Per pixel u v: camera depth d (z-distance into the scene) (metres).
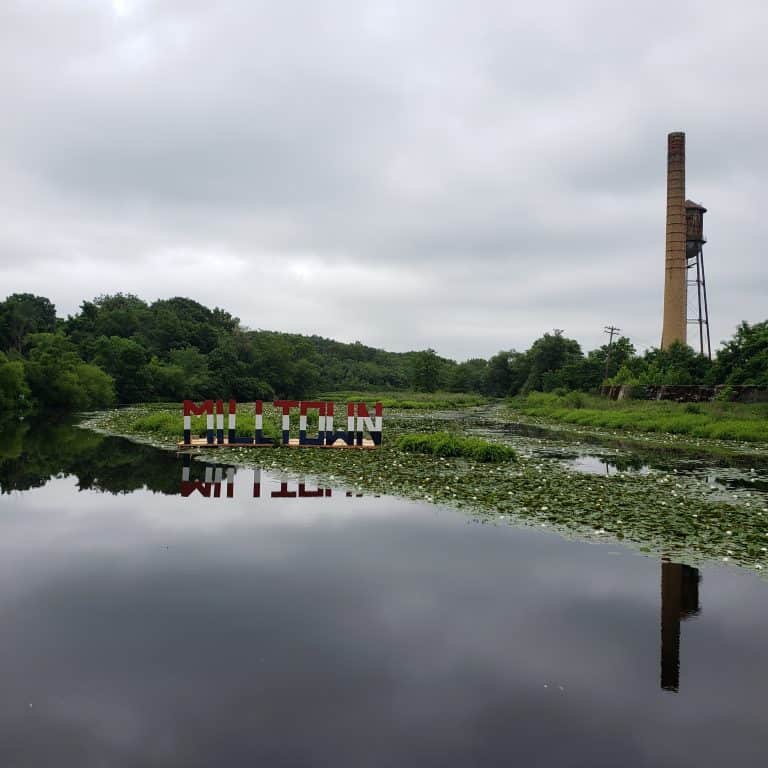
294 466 18.33
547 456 22.41
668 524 11.57
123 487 15.04
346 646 6.58
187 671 6.02
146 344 89.31
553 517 12.10
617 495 14.17
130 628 6.94
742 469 19.23
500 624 7.18
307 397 96.81
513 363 115.38
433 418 49.41
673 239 63.69
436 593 8.09
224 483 15.59
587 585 8.44
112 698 5.54
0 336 67.19
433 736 5.03
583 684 5.87
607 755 4.81
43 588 8.20
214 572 8.84
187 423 23.36
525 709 5.46
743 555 9.70
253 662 6.22
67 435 28.77
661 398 53.69
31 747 4.85
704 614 7.48
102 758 4.70
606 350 82.25
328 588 8.25
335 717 5.29
